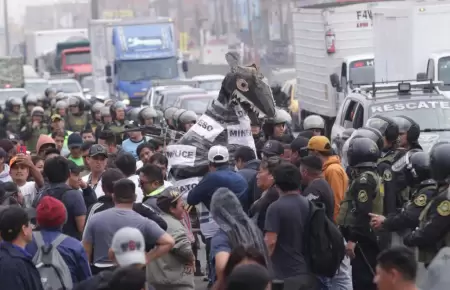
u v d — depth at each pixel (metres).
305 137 14.67
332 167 12.92
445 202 10.05
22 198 13.10
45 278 9.60
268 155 14.23
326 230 10.52
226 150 12.58
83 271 9.82
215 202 9.65
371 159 12.12
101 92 56.06
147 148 16.45
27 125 25.88
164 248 10.34
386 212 12.38
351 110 21.62
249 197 13.41
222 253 9.49
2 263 9.29
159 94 39.56
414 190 11.70
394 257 7.25
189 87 40.69
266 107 15.23
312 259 10.51
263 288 6.52
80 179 12.95
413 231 10.54
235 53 15.34
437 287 8.62
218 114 15.25
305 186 12.02
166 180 14.41
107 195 11.44
